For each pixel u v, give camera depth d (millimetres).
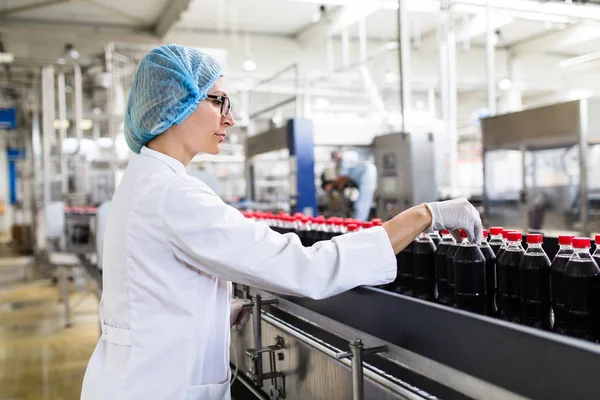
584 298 975
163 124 1105
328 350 1220
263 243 1002
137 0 7637
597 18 3279
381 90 9516
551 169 4238
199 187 1048
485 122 4477
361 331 1218
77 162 7633
